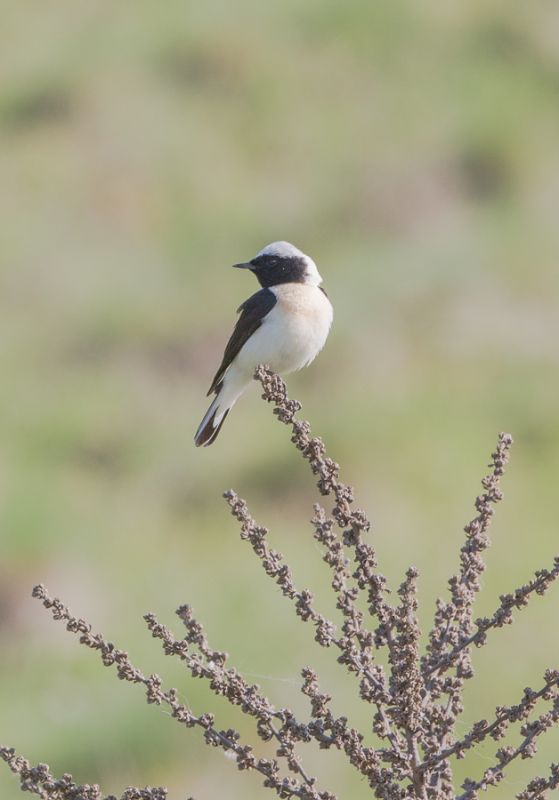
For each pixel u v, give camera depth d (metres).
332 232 24.34
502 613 5.04
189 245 24.17
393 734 4.95
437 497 17.11
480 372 19.69
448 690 5.09
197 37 29.66
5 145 26.72
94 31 30.19
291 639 13.66
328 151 26.72
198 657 4.94
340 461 17.72
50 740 12.40
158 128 27.20
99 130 27.06
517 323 20.80
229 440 18.53
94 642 4.88
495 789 10.85
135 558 16.17
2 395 19.80
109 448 18.88
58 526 16.70
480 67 28.88
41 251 23.58
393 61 29.38
